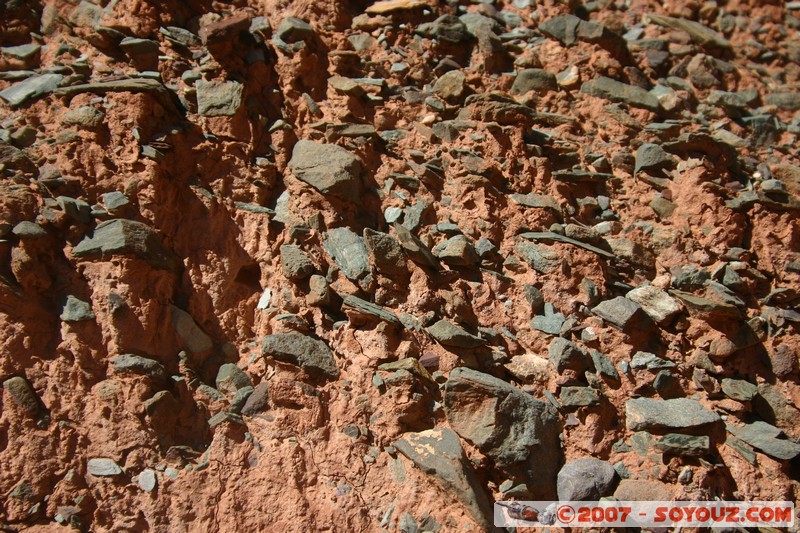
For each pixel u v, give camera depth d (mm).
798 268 3420
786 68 4750
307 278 3104
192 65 3574
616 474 2773
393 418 2791
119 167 3133
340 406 2814
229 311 3051
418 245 3148
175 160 3264
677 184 3672
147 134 3236
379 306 3062
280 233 3217
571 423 2877
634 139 3855
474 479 2650
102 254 2863
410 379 2818
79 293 2826
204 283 3070
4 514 2439
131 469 2609
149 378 2742
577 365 2982
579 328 3104
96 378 2721
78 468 2570
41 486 2502
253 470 2691
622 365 3041
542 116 3822
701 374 3078
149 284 2920
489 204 3414
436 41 3984
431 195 3465
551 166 3648
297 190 3305
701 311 3182
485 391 2746
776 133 4195
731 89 4426
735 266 3389
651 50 4391
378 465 2725
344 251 3156
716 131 4082
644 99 4016
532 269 3273
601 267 3301
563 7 4410
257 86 3596
